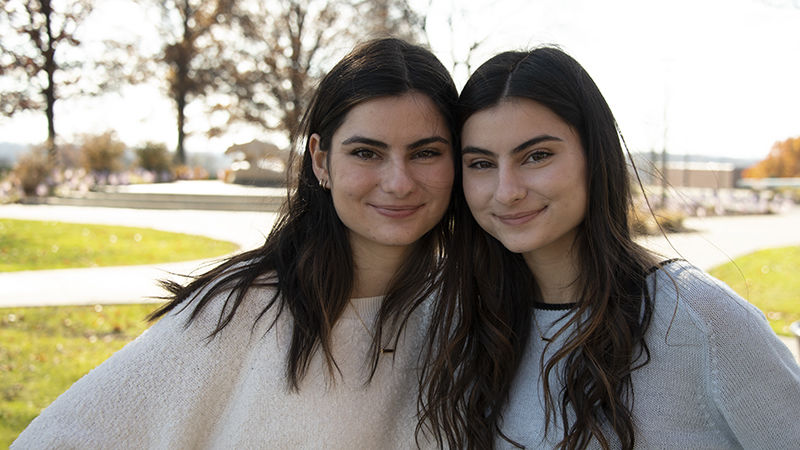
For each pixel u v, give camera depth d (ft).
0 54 91.09
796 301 23.91
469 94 5.15
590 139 5.06
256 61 95.04
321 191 5.51
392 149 5.01
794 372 4.77
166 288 5.65
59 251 34.73
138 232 43.19
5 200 69.46
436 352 6.00
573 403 5.03
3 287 25.68
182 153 108.88
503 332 5.67
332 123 5.16
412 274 5.74
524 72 4.93
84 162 91.04
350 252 5.53
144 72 102.42
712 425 4.79
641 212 6.32
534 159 4.98
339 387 5.36
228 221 52.16
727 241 42.09
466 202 5.71
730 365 4.59
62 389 14.33
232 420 5.07
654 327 4.90
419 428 5.73
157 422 4.79
